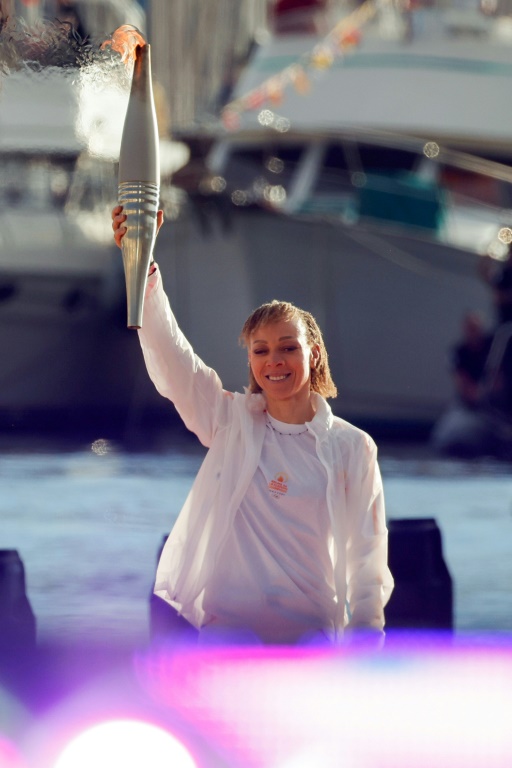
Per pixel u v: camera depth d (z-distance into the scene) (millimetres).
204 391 17250
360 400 73438
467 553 36500
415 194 71188
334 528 16719
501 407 71750
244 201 69375
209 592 16781
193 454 65688
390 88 73625
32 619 20859
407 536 21984
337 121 73375
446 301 72125
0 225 73188
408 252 71188
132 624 25625
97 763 15898
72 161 70312
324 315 71312
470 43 75000
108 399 78625
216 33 106562
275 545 16594
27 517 42938
